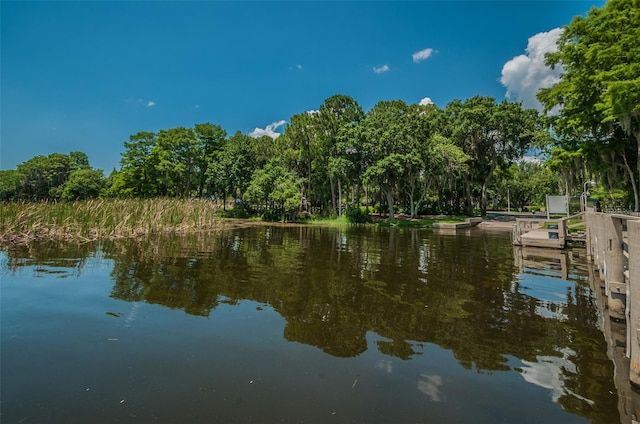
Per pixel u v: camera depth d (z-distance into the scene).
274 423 2.73
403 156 28.77
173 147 39.72
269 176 34.12
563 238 13.62
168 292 6.48
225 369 3.61
